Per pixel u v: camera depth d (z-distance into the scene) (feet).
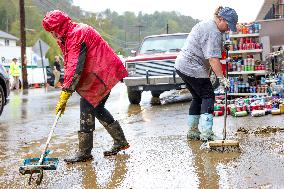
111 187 17.15
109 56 21.86
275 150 21.36
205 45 23.91
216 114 35.88
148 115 41.11
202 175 17.79
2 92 43.62
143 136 28.53
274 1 95.86
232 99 43.39
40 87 143.02
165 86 52.01
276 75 46.29
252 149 21.99
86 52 21.12
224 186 16.12
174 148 23.65
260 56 46.88
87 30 21.30
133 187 16.90
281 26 56.34
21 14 131.85
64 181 18.44
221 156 20.81
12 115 48.14
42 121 41.73
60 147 26.96
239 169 18.26
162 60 51.80
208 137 24.77
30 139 31.04
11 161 23.47
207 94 24.81
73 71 20.58
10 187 18.06
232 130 28.19
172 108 46.83
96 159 22.25
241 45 45.29
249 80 44.73
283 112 34.55
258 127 28.71
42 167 17.29
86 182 18.08
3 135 33.45
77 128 35.86
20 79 141.69
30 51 187.21
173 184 16.88
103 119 22.71
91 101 21.67
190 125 26.03
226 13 23.44
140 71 52.60
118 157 22.39
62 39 21.16
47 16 21.01
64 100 20.52
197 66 24.45
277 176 16.81
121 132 22.99
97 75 21.54
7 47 177.99
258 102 36.11
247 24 46.14
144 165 20.21
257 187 15.69
